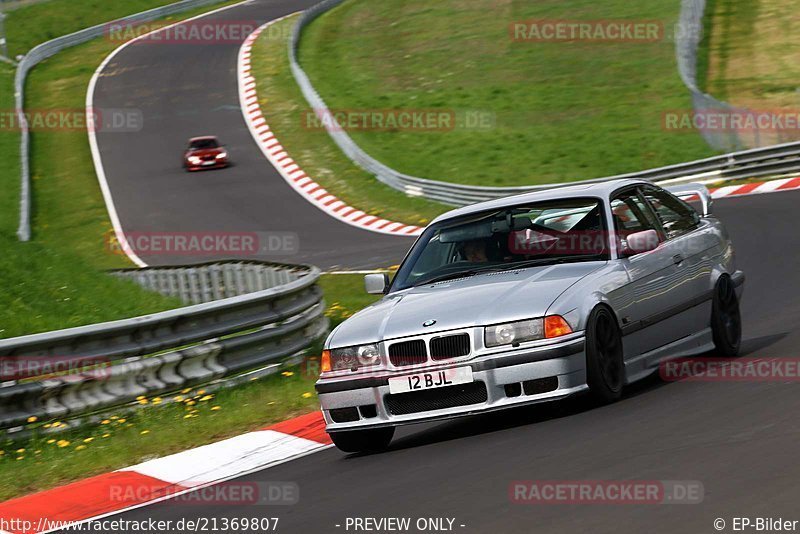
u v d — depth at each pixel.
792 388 24.94
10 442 33.47
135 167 146.88
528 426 25.41
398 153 139.75
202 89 180.00
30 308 54.34
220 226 117.31
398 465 23.91
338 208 117.56
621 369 26.59
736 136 105.25
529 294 25.64
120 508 24.92
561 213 28.88
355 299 67.44
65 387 35.03
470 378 24.77
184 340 38.75
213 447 30.39
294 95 167.62
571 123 144.25
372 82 174.50
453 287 27.31
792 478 17.50
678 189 34.38
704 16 176.62
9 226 121.00
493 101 159.12
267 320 42.59
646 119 140.00
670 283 29.02
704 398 25.20
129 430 34.25
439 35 194.00
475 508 18.69
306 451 28.45
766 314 41.50
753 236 66.25
